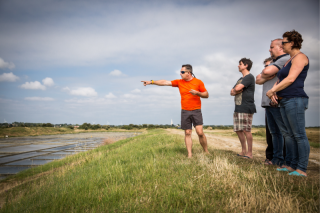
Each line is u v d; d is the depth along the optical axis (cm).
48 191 258
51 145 1644
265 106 350
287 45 264
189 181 234
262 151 588
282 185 209
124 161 445
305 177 238
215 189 209
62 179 354
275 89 268
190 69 423
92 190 234
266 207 163
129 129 6712
